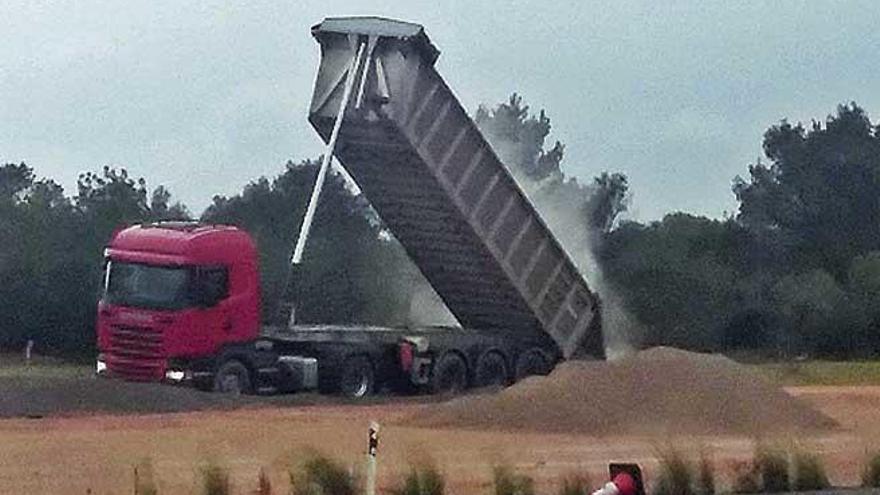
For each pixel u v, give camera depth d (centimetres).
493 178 4419
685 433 3300
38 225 7038
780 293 7488
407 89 4162
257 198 7700
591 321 4838
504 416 3425
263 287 4994
